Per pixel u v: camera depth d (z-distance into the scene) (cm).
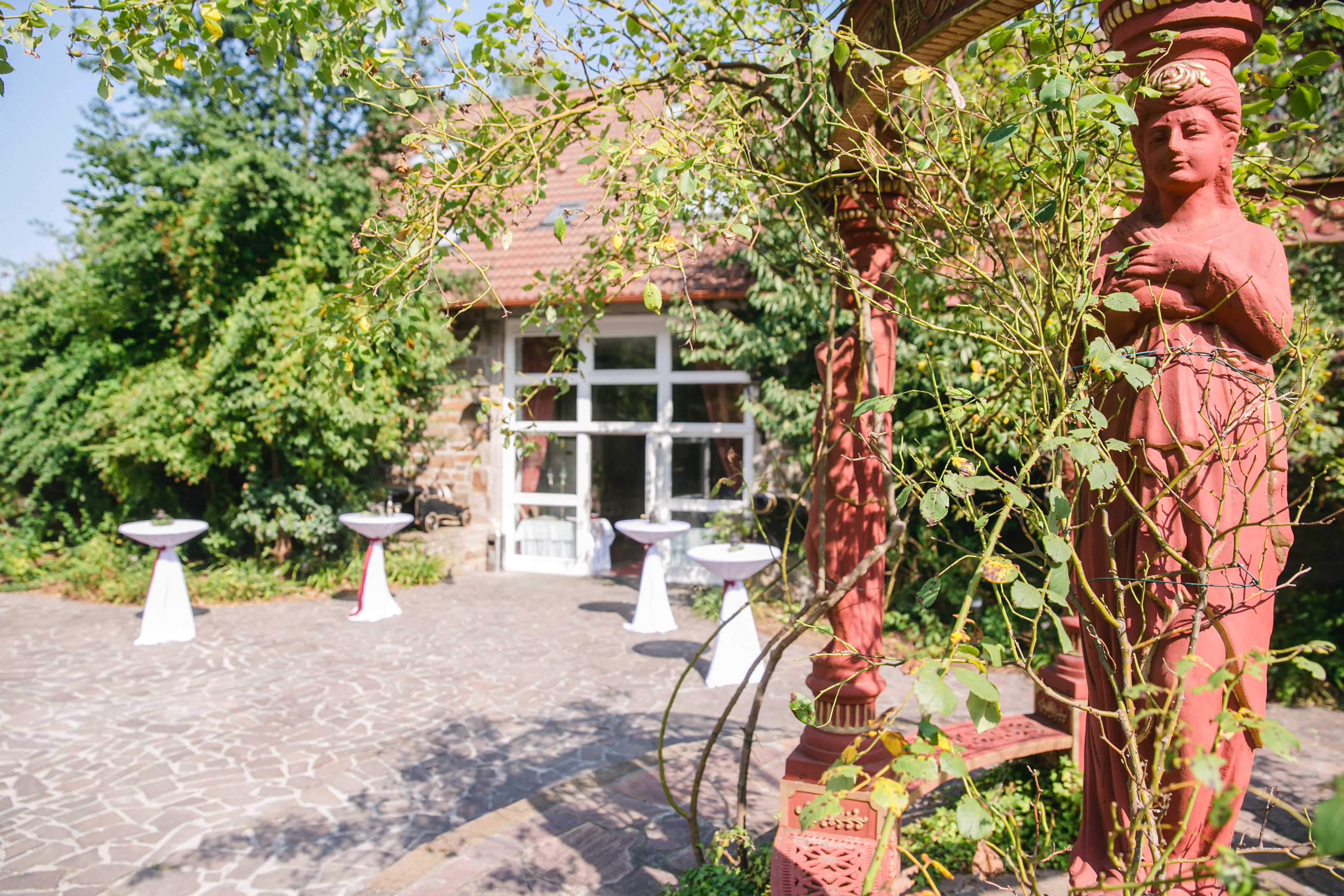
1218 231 193
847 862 274
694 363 1061
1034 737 365
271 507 1052
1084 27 217
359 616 912
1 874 388
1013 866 161
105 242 1020
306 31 216
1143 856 191
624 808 420
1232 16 186
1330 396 625
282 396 945
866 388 290
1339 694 645
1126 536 198
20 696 652
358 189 994
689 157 228
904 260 294
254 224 941
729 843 334
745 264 945
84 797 472
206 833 429
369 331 260
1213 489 186
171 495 1126
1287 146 349
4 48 208
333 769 511
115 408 987
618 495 1212
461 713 615
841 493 291
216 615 927
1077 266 209
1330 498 659
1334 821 91
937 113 305
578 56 263
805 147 338
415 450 1249
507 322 1191
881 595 300
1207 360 189
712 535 959
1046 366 203
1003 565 161
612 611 962
